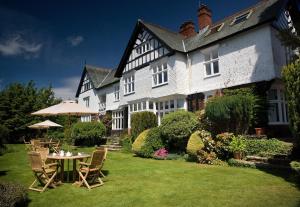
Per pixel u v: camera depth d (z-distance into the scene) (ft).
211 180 23.75
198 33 66.74
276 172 26.63
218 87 51.85
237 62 48.62
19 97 98.22
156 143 43.52
